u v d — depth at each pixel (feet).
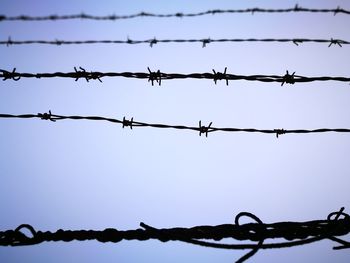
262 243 1.83
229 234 1.88
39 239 1.85
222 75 2.16
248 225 1.89
